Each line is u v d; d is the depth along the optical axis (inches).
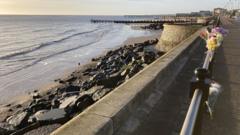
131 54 1079.6
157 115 170.1
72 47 1743.4
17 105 554.9
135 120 148.7
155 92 194.7
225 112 185.5
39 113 409.1
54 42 2070.6
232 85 250.8
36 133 345.1
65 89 620.1
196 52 416.2
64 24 5989.2
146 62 813.2
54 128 358.6
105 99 149.1
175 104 193.0
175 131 157.4
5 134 366.0
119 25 5044.3
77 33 3112.7
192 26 1224.2
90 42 2069.4
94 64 1034.1
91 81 672.4
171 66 254.2
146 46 1489.9
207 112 171.3
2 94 670.5
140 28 3718.0
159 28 3353.8
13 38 2518.5
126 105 142.1
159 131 153.8
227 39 677.3
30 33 3169.3
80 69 950.4
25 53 1482.5
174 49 348.8
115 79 602.2
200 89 110.7
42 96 617.3
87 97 445.7
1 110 521.0
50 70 983.6
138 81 186.5
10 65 1115.9
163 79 222.5
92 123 117.7
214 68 322.0
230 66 335.3
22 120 409.1
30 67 1063.0
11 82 808.9
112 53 1240.8
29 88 726.5
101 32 3238.2
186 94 214.4
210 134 156.3
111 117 125.0
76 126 114.7
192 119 81.4
